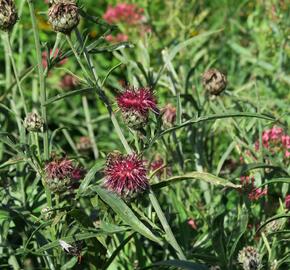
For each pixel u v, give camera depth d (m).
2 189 0.94
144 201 0.96
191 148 1.14
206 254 0.88
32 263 0.96
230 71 1.54
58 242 0.80
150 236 0.77
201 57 1.52
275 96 1.39
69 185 0.83
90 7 1.83
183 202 1.06
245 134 1.00
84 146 1.25
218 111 1.04
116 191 0.77
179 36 1.53
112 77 1.44
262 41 1.51
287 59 1.49
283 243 0.92
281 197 0.97
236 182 0.97
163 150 1.04
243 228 0.84
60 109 1.54
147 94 0.79
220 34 1.70
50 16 0.81
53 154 0.88
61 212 0.82
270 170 0.97
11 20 0.84
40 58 0.83
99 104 1.53
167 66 1.07
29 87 1.49
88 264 0.92
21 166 0.96
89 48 0.86
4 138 0.83
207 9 1.79
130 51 1.54
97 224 0.87
